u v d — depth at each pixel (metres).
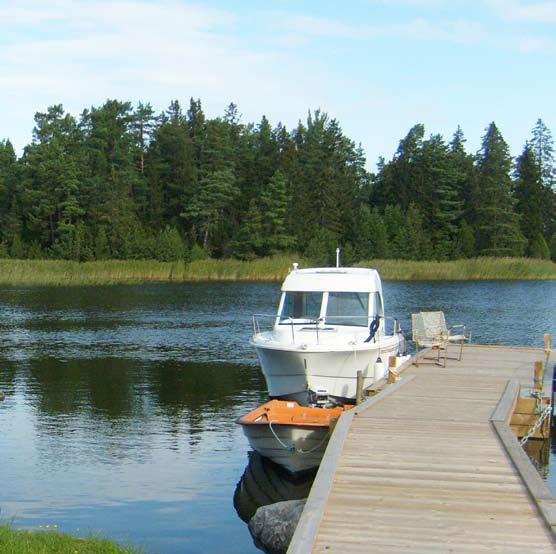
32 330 34.75
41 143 97.06
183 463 14.45
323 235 89.56
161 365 25.48
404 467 9.84
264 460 14.69
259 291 58.03
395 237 91.88
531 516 8.14
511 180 99.94
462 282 69.44
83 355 27.59
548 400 15.84
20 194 94.06
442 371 18.50
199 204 94.69
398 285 65.00
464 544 7.39
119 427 17.16
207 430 16.95
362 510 8.29
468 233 95.56
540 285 65.00
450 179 99.69
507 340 31.59
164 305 46.75
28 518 11.48
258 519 10.84
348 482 9.23
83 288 60.94
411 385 16.19
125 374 23.77
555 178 115.12
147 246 85.75
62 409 18.94
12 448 15.40
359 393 15.68
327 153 106.00
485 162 100.44
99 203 91.81
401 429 11.88
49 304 47.28
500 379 17.08
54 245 89.12
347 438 11.31
